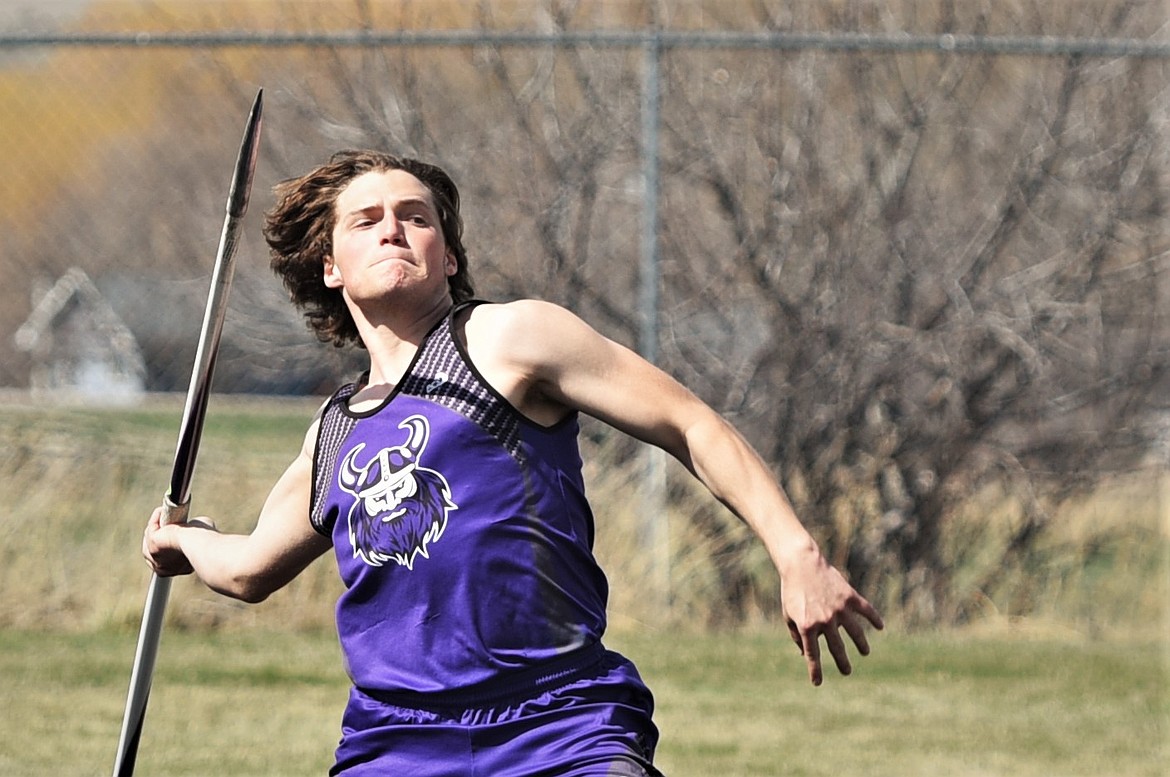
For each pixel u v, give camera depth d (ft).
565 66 108.17
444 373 34.53
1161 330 105.40
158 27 114.62
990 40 100.22
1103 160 106.22
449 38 98.89
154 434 107.14
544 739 33.40
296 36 99.09
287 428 111.96
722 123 106.93
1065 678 87.40
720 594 102.47
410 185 37.37
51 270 120.67
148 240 118.42
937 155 106.73
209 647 91.61
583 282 107.76
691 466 33.71
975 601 104.53
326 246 38.22
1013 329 104.58
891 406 105.40
